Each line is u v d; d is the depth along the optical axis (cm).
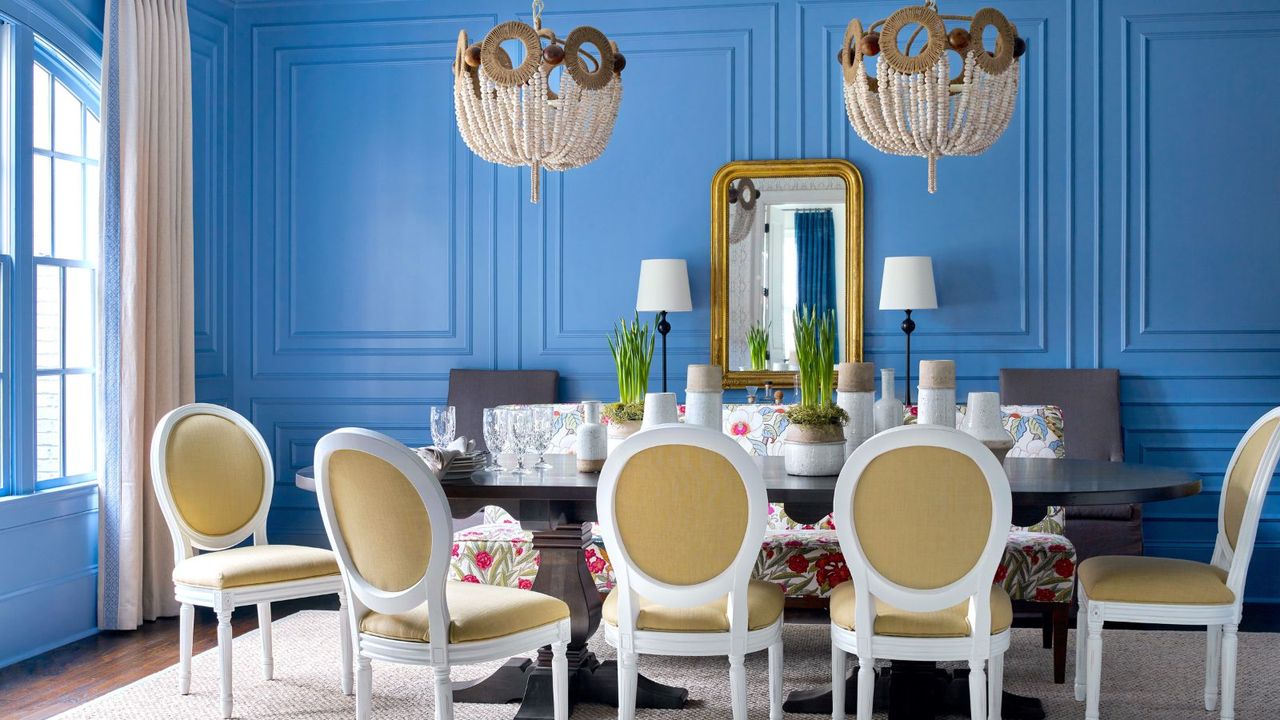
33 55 408
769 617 260
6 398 398
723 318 539
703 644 251
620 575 251
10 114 398
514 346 555
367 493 244
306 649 389
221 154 554
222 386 554
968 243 528
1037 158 524
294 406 566
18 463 401
